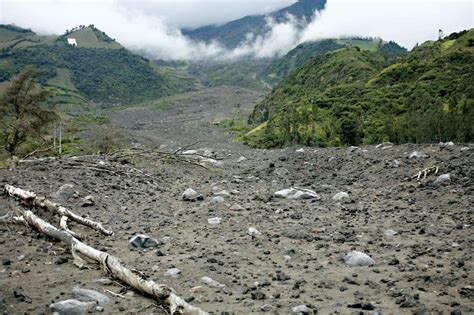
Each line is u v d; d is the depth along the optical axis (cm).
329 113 8256
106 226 1230
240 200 1605
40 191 1523
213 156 3500
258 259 942
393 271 848
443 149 2173
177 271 841
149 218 1344
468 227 1158
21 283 751
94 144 5262
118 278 773
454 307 665
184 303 634
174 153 2739
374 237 1110
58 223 1195
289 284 785
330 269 871
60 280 776
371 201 1565
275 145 7350
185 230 1201
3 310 636
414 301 676
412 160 2116
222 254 970
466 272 824
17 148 4191
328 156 2736
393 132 6612
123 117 19975
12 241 1008
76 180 1811
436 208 1387
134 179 2038
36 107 4244
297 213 1397
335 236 1126
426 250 975
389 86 9756
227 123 15600
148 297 710
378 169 2119
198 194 1639
